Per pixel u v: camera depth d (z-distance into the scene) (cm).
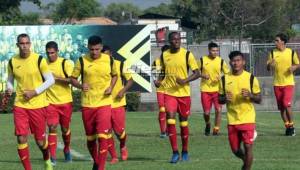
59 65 1800
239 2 7994
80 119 3372
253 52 4038
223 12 7994
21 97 1505
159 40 4212
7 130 2841
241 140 1505
